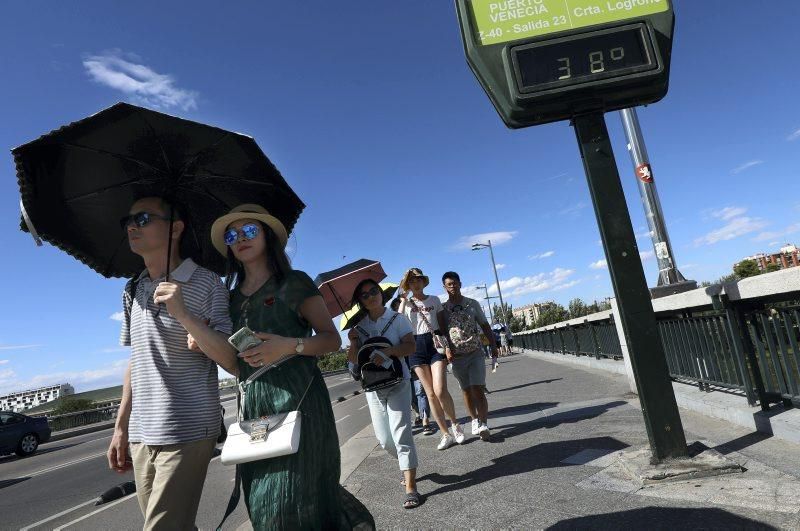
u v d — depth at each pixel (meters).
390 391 3.86
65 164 2.23
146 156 2.32
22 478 10.01
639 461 3.39
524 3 3.54
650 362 3.33
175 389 2.03
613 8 3.53
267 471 1.82
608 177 3.50
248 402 1.94
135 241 2.22
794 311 3.54
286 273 2.15
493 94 3.51
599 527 2.63
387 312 4.30
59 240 2.34
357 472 4.87
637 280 3.40
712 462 3.09
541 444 4.66
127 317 2.37
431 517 3.29
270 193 2.50
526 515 3.00
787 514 2.40
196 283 2.11
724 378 4.67
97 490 7.50
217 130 2.18
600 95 3.43
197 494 2.02
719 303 4.27
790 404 3.79
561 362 14.77
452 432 6.32
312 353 1.96
